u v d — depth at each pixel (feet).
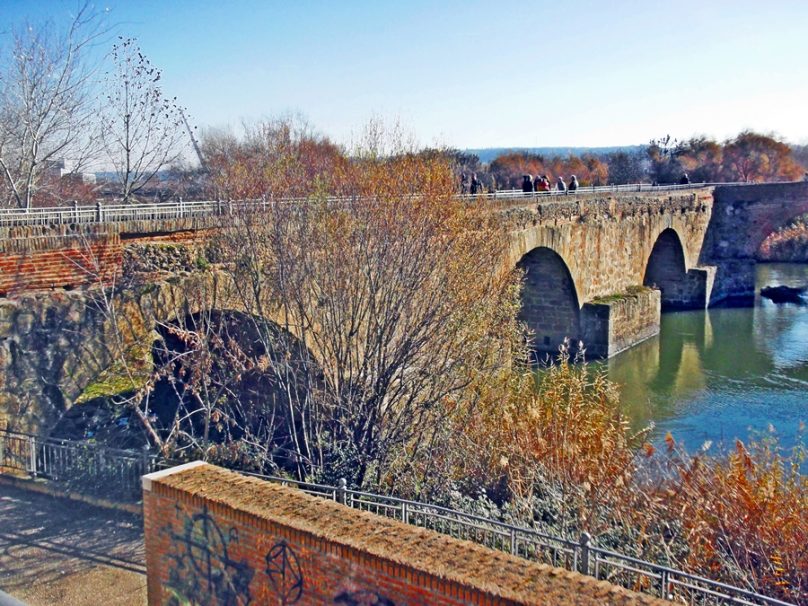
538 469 50.75
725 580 40.60
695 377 110.83
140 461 45.11
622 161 310.24
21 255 47.29
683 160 309.42
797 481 56.13
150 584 30.09
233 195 59.93
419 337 56.85
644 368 116.47
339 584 24.21
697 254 178.29
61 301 48.55
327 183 61.57
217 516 27.45
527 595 20.94
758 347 130.72
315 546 24.75
